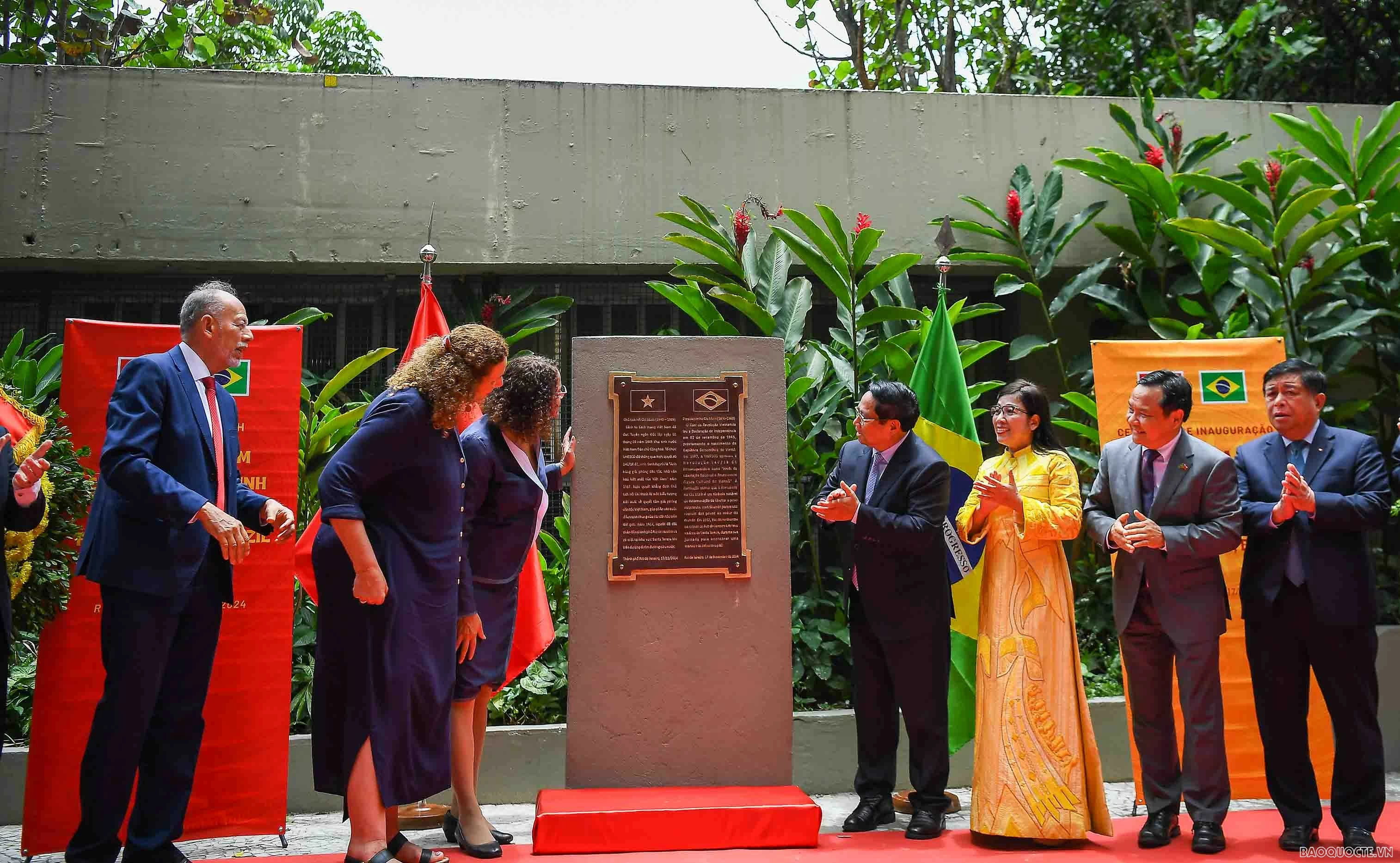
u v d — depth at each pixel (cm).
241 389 367
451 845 346
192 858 351
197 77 557
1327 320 557
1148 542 331
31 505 297
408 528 291
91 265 555
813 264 530
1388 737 495
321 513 278
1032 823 325
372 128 567
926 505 353
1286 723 337
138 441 289
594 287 612
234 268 566
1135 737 353
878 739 369
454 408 291
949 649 361
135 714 293
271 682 356
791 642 369
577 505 364
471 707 324
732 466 370
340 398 586
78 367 353
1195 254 582
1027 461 360
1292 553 337
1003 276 595
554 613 506
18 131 542
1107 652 544
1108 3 903
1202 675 332
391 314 596
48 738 338
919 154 606
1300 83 835
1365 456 343
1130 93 889
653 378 371
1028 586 347
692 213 586
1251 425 414
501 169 574
